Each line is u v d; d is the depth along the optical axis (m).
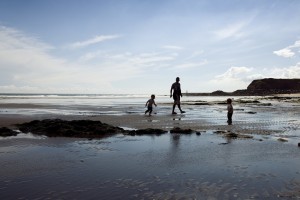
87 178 6.27
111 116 20.55
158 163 7.55
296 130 13.61
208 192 5.48
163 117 19.91
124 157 8.21
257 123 16.36
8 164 7.38
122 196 5.27
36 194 5.33
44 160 7.82
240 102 46.47
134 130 12.89
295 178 6.30
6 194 5.32
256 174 6.59
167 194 5.38
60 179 6.20
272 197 5.25
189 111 26.39
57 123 13.73
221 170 6.91
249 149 9.32
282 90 133.00
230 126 14.99
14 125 14.84
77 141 10.81
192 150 9.17
